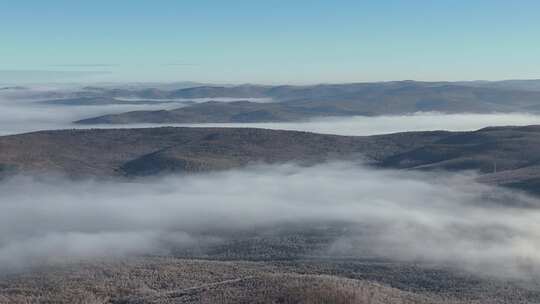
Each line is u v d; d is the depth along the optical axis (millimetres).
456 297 115750
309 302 92500
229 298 97375
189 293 106000
